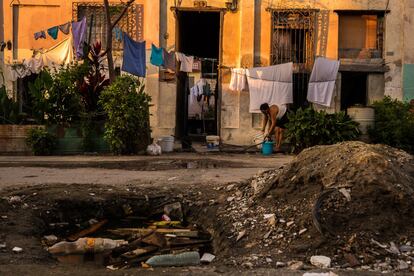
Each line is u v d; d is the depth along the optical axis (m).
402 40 16.27
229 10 16.33
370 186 5.49
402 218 5.31
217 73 16.77
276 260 4.92
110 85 13.73
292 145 14.87
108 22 14.28
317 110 15.81
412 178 5.94
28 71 16.20
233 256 5.31
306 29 16.33
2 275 4.46
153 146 13.84
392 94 16.34
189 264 5.20
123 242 6.17
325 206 5.44
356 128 14.69
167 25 16.39
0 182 8.61
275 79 15.85
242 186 7.40
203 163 11.93
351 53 16.50
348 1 16.22
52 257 5.44
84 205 7.27
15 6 16.62
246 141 16.30
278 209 6.04
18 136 13.77
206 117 20.03
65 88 13.95
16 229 6.05
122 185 8.34
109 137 13.45
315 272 4.48
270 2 16.31
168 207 7.31
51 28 15.55
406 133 15.09
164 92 16.27
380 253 4.91
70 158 12.56
